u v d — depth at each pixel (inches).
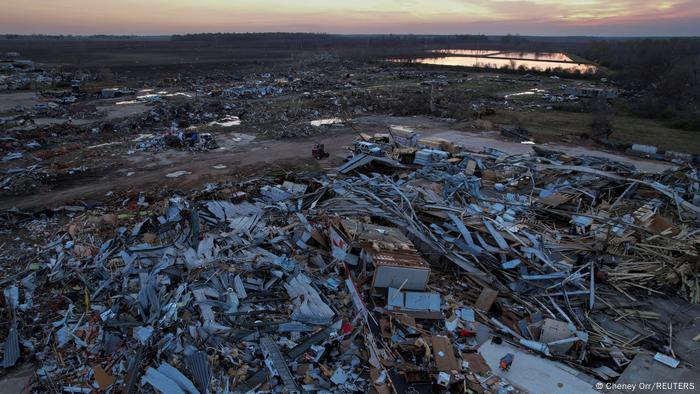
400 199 1109.7
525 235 967.6
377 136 1878.7
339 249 855.1
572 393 586.9
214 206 1048.2
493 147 1924.2
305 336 650.2
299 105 2628.0
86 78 3700.8
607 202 1197.7
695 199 1181.7
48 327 677.3
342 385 574.6
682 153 1807.3
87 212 1114.7
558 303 791.1
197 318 663.8
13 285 780.6
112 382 567.8
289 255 863.1
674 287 841.5
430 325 708.7
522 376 614.2
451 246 916.0
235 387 556.1
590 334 714.2
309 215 1035.3
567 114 2696.9
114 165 1508.4
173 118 2222.0
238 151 1723.7
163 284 738.2
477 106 2871.6
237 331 637.9
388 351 634.2
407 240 881.5
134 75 4156.0
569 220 1086.4
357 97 2955.2
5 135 1745.8
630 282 849.5
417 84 3892.7
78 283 782.5
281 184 1326.3
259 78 4057.6
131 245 895.7
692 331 729.6
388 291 742.5
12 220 1057.5
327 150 1781.5
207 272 762.8
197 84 3604.8
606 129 2149.4
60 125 1952.5
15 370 601.9
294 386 557.9
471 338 690.8
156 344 616.1
